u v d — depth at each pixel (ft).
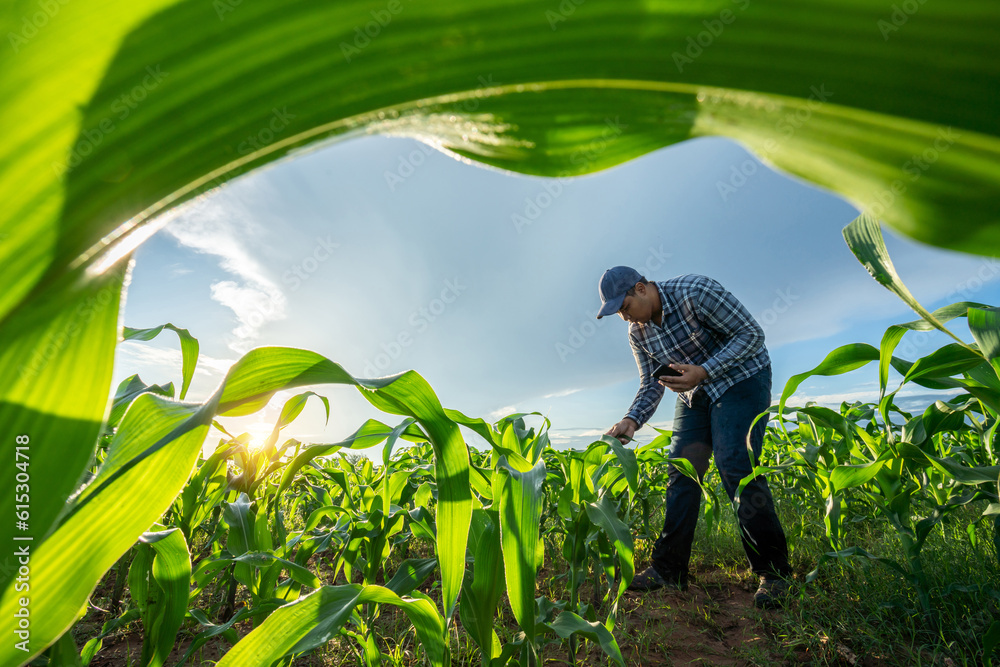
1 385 1.00
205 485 7.22
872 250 1.49
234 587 7.73
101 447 5.98
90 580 1.40
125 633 7.32
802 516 11.89
